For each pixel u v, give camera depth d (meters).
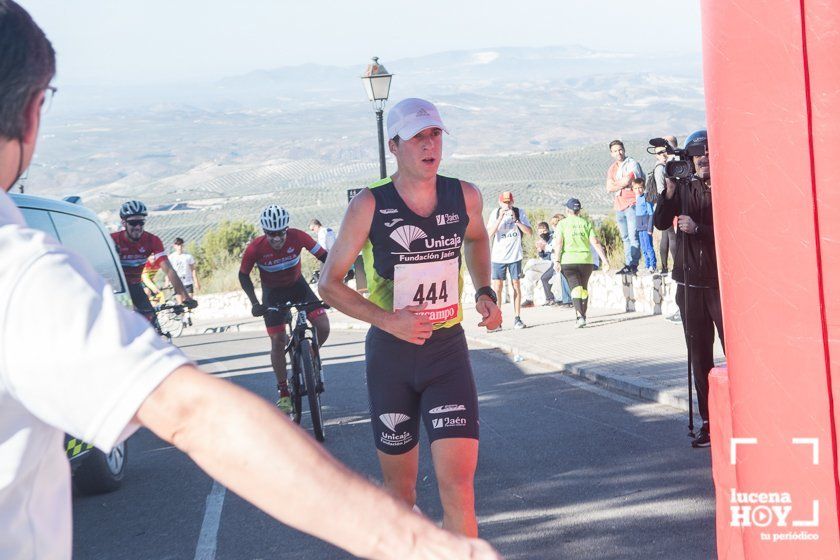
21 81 1.35
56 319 1.19
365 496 1.23
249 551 5.69
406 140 4.50
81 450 6.62
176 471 7.96
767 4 2.11
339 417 9.80
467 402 4.47
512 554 5.23
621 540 5.31
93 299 1.22
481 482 6.78
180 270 27.11
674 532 5.38
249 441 1.20
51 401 1.20
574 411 8.98
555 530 5.57
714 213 2.40
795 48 2.06
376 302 4.72
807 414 2.18
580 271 14.61
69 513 1.40
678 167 6.86
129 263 9.83
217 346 20.47
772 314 2.21
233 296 30.88
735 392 2.38
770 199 2.16
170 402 1.21
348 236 4.56
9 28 1.34
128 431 1.22
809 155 2.08
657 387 9.30
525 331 15.08
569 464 7.08
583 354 12.06
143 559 5.68
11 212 1.34
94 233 8.01
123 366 1.20
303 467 1.20
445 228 4.63
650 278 15.51
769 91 2.13
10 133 1.35
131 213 9.68
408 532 1.24
